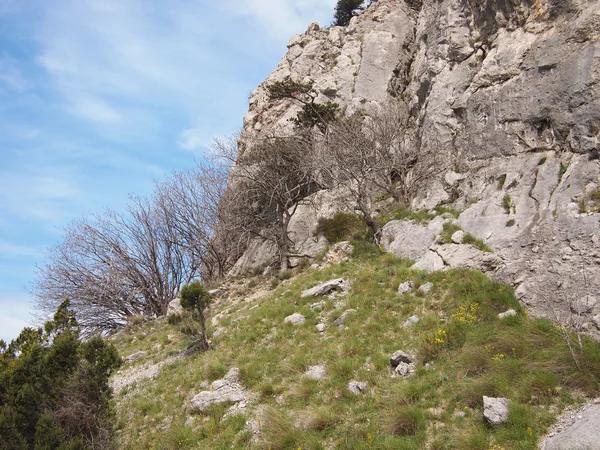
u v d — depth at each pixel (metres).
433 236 13.53
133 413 11.21
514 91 13.92
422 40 20.36
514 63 14.26
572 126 12.03
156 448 9.54
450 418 7.86
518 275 10.81
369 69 22.95
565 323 9.23
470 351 9.04
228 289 18.64
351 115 20.28
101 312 22.91
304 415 8.78
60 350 10.45
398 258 13.91
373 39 23.92
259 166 20.39
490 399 7.70
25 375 9.99
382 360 9.77
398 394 8.54
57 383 10.11
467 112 15.30
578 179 11.26
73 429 9.79
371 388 9.10
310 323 12.25
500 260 11.38
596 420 6.89
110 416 10.49
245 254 21.72
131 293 23.16
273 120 25.42
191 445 9.25
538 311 9.85
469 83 15.97
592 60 12.02
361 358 10.08
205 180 24.44
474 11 16.84
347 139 17.30
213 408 9.99
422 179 16.28
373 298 12.36
